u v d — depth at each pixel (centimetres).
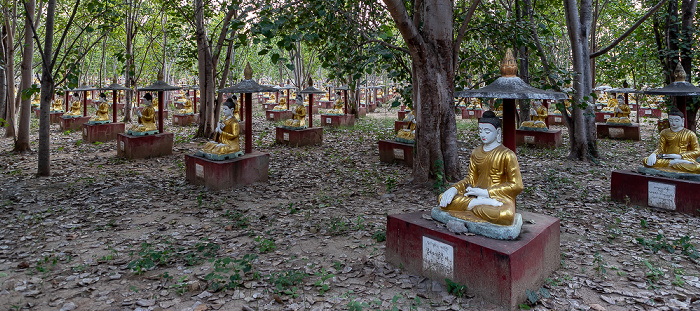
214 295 468
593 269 529
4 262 559
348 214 771
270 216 764
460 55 1107
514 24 1005
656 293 465
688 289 474
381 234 637
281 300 452
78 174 1109
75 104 2127
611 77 1800
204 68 1748
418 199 848
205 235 665
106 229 693
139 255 566
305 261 564
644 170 819
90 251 600
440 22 872
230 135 994
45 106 1064
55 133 1964
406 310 431
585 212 768
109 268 540
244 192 937
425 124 912
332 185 1004
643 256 568
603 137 1817
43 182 1016
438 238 482
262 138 1833
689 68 1305
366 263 551
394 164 1249
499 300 429
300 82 2834
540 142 1552
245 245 621
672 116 784
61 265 552
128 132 1391
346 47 906
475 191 483
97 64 3622
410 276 509
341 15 893
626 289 475
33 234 670
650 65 1716
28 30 1375
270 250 599
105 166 1228
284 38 699
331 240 642
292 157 1377
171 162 1298
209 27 2528
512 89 459
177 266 545
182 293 474
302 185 1005
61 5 1934
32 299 462
